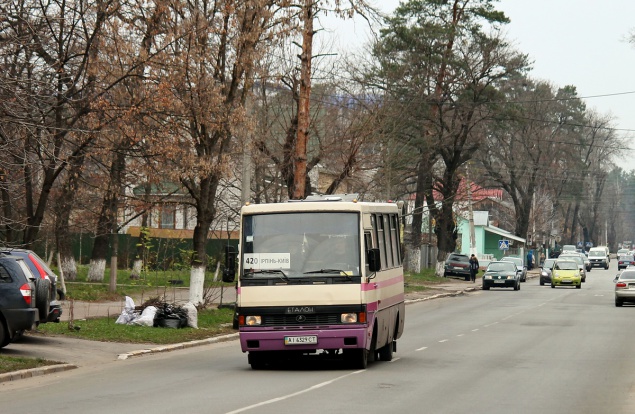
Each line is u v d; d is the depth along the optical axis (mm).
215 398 17984
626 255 143125
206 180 37812
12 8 29609
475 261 90938
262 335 22875
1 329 24953
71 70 32562
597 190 187250
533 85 120125
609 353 28047
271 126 49812
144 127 32656
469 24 79875
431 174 86000
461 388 19656
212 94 34938
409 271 86750
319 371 23188
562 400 17938
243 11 36281
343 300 22844
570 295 69500
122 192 41406
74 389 19859
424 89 75812
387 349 26078
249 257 23391
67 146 34219
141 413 16000
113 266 47656
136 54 33719
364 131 49812
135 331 31875
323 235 23406
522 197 126250
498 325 40344
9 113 24234
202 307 39031
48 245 55719
